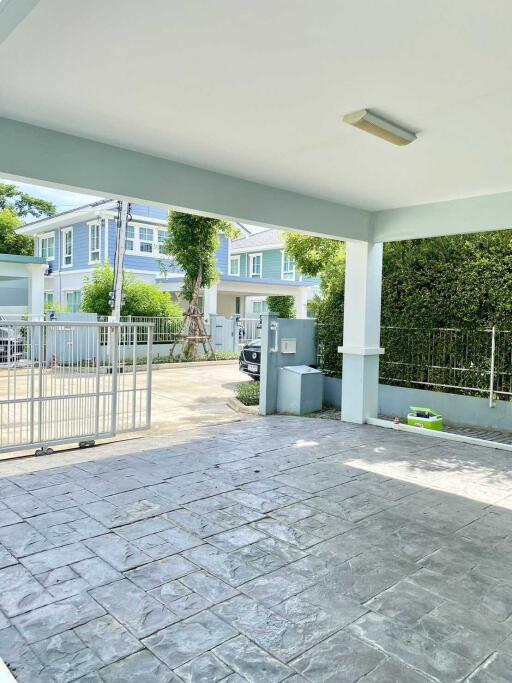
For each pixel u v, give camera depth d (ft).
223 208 17.49
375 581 9.35
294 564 9.92
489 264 22.33
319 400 25.94
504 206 18.53
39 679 6.76
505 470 16.24
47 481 14.47
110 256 56.75
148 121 13.05
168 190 16.12
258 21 8.48
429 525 11.90
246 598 8.71
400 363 25.54
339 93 11.19
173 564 9.84
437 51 9.30
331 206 20.80
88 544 10.60
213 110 12.27
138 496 13.37
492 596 8.90
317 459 17.13
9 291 55.62
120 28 8.77
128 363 43.60
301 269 40.83
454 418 23.61
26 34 8.99
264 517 12.17
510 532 11.59
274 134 13.73
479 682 6.77
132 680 6.75
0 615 8.14
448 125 12.73
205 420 24.38
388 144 14.11
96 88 11.19
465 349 23.35
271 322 25.13
